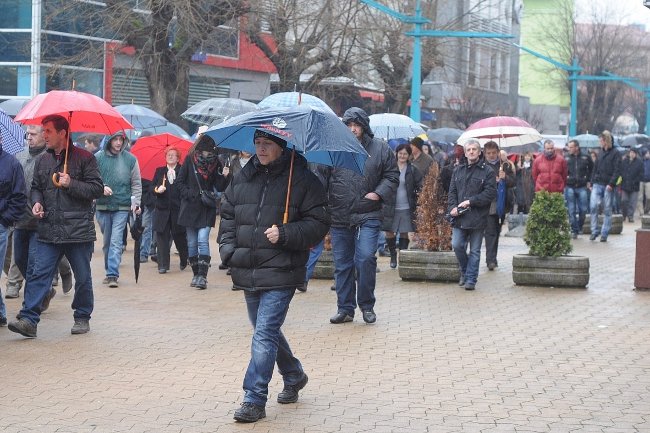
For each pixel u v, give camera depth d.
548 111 100.88
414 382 10.45
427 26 43.94
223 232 9.30
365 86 49.28
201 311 14.91
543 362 11.48
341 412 9.26
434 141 42.22
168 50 34.78
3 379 10.41
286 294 9.14
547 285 17.86
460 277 18.06
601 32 85.50
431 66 45.16
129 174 17.41
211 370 10.91
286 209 9.06
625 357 11.80
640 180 37.28
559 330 13.55
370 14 41.16
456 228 17.41
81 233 12.48
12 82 42.03
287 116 8.91
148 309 15.04
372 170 13.44
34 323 12.41
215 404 9.52
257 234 9.07
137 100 42.88
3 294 16.03
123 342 12.41
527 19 99.25
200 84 48.34
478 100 68.81
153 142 20.16
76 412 9.20
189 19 33.00
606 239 28.27
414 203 20.12
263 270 9.05
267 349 8.98
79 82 39.53
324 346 12.26
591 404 9.60
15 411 9.21
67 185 12.18
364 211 13.52
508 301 16.19
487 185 17.25
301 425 8.84
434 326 13.76
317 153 9.62
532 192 28.94
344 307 13.90
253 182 9.21
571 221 29.20
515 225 29.75
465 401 9.68
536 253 17.98
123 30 34.59
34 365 11.05
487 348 12.27
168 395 9.84
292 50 37.84
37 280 12.45
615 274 20.05
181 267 19.97
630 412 9.32
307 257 9.29
